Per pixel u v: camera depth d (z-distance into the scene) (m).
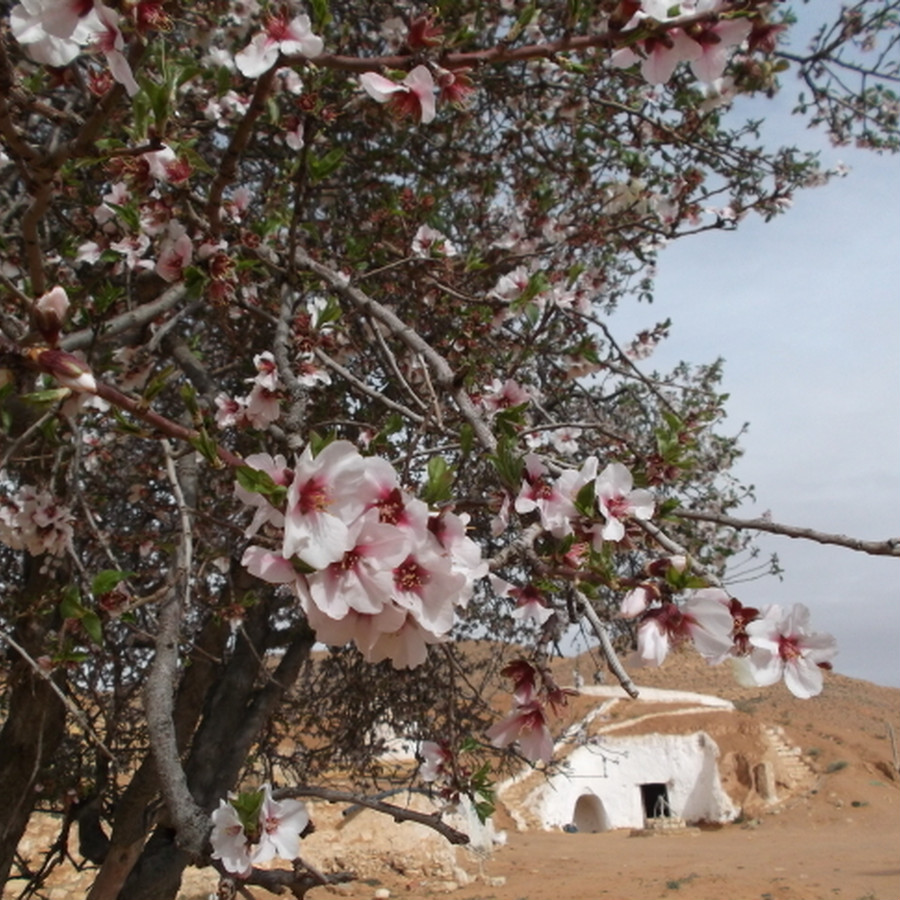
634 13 1.75
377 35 4.48
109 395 1.19
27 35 1.47
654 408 5.66
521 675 1.57
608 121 4.83
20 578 4.87
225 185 2.53
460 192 5.50
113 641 4.48
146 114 2.14
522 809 23.88
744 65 3.33
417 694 5.16
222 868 1.50
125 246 3.09
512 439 1.81
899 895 13.02
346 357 4.09
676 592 1.42
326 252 3.93
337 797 1.67
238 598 4.44
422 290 3.98
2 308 2.37
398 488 1.17
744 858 17.67
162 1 1.59
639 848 19.89
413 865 13.88
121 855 4.00
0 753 4.07
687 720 27.30
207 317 4.30
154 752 1.81
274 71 2.03
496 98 4.86
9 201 3.57
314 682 5.73
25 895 4.29
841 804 23.83
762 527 1.78
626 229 4.94
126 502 4.93
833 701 30.58
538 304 3.94
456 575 1.16
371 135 4.91
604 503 1.57
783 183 4.73
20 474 3.64
